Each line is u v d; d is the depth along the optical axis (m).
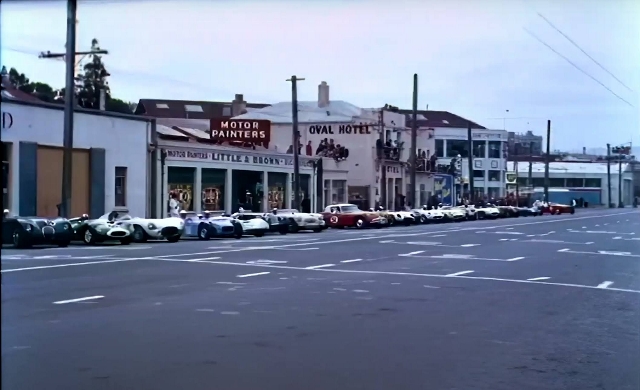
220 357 9.06
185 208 45.78
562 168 147.00
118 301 13.83
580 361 9.20
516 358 9.31
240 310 12.91
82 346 9.60
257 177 53.28
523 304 14.25
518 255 26.98
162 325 11.28
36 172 35.34
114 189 40.31
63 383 7.68
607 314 13.13
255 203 53.00
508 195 110.25
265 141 54.53
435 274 19.75
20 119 34.34
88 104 59.84
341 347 9.80
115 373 8.15
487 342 10.32
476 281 18.20
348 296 15.02
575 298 15.28
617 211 104.81
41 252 26.08
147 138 42.59
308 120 71.00
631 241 36.06
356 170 69.50
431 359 9.16
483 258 25.34
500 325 11.76
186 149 45.56
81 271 19.31
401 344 10.06
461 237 38.56
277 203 55.81
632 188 151.75
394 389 7.68
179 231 34.00
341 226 51.22
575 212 100.25
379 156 70.56
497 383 8.02
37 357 8.90
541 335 10.93
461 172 101.56
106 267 20.45
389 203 74.06
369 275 19.28
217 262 22.48
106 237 31.12
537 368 8.78
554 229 48.75
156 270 19.81
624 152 135.12
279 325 11.44
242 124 54.34
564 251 29.23
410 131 78.75
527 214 84.25
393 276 19.11
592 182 146.12
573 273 20.64
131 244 32.00
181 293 15.11
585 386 7.97
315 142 70.88
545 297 15.36
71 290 15.36
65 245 29.58
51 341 9.91
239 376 8.11
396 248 29.75
